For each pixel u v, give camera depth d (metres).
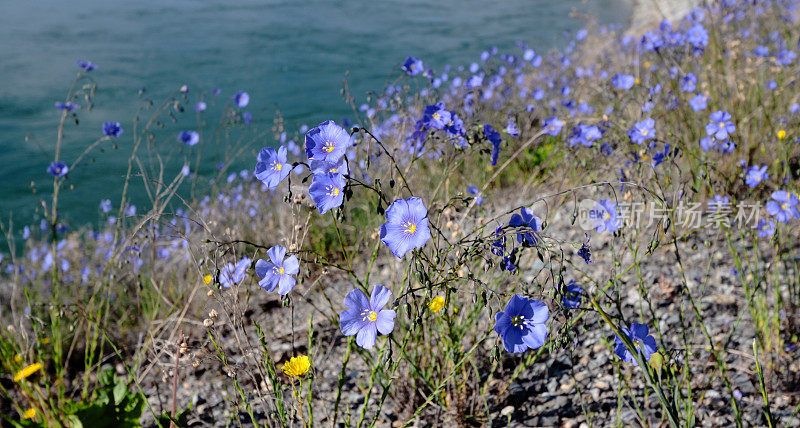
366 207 4.14
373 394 2.94
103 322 3.61
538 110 5.73
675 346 3.01
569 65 7.95
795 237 3.73
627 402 2.62
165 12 19.08
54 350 3.22
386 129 4.25
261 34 16.50
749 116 4.43
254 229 4.63
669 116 4.59
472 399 2.71
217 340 2.51
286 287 1.92
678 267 3.62
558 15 18.77
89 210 7.00
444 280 1.91
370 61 13.93
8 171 8.05
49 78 12.15
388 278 3.74
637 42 6.75
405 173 2.59
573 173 3.87
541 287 1.99
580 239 3.92
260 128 9.15
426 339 2.79
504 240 1.92
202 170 7.54
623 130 4.08
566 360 3.00
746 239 3.84
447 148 2.85
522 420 2.68
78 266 4.31
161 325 3.58
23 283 4.01
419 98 4.73
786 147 4.10
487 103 5.69
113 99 10.90
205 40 15.69
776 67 5.23
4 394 2.97
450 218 2.58
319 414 2.79
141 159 8.11
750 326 3.10
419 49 14.90
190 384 3.17
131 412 2.47
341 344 3.41
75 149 8.62
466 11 20.06
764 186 4.08
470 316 2.82
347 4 21.17
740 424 2.16
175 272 4.09
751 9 6.80
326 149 1.84
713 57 5.69
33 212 7.04
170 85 11.88
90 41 15.23
